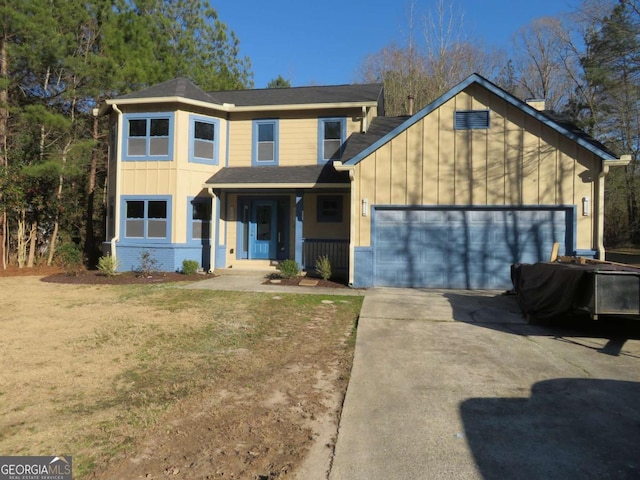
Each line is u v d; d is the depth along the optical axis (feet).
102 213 64.13
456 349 19.34
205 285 37.17
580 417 12.50
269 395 14.11
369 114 48.01
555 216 35.45
